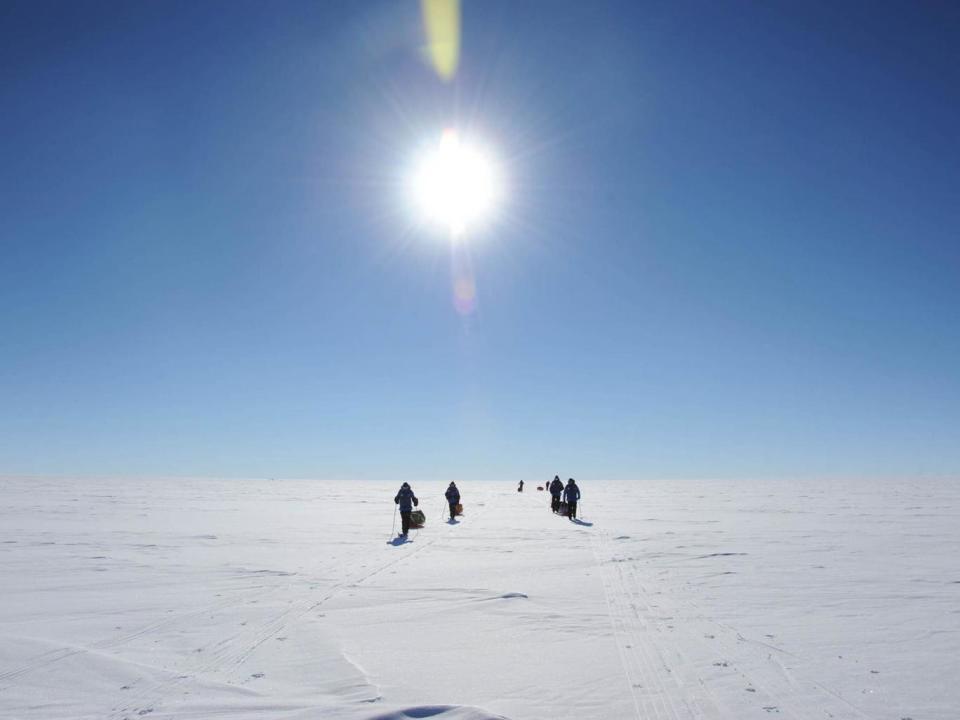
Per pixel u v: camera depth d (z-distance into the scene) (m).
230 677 5.65
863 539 16.05
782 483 77.75
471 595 9.20
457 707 4.71
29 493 38.47
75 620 7.67
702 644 6.64
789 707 4.86
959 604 8.60
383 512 26.03
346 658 6.20
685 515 24.67
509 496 45.25
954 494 41.91
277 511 26.42
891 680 5.48
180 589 9.59
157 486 55.94
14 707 4.92
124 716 4.73
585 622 7.64
